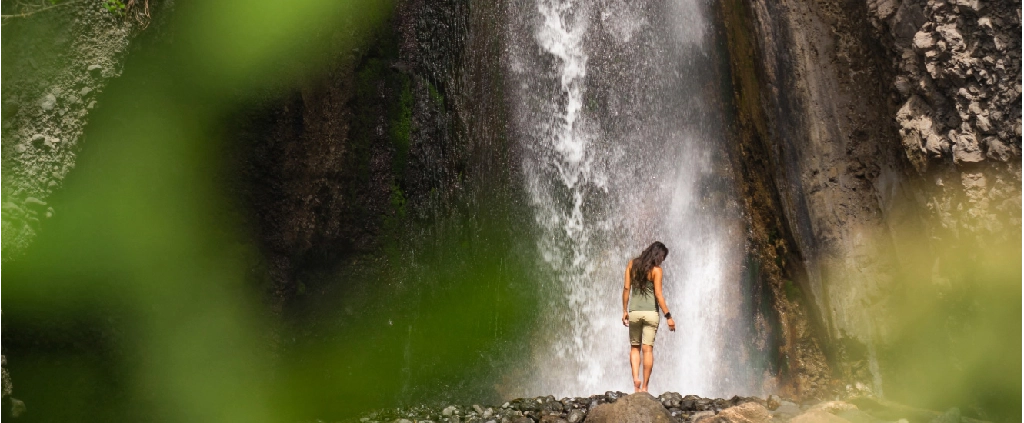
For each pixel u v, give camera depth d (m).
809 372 11.09
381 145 10.37
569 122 12.02
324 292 9.70
